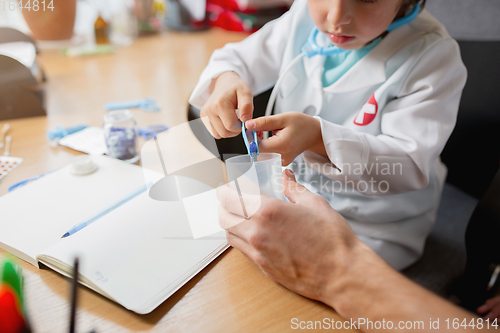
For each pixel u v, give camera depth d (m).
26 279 0.38
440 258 0.75
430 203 0.75
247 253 0.40
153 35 1.45
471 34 0.93
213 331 0.33
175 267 0.39
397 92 0.66
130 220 0.45
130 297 0.35
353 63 0.72
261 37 0.85
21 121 0.78
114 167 0.58
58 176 0.55
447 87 0.64
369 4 0.56
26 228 0.44
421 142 0.60
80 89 0.94
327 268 0.36
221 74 0.75
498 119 0.78
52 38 1.00
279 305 0.36
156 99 0.88
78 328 0.33
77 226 0.44
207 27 1.55
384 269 0.36
